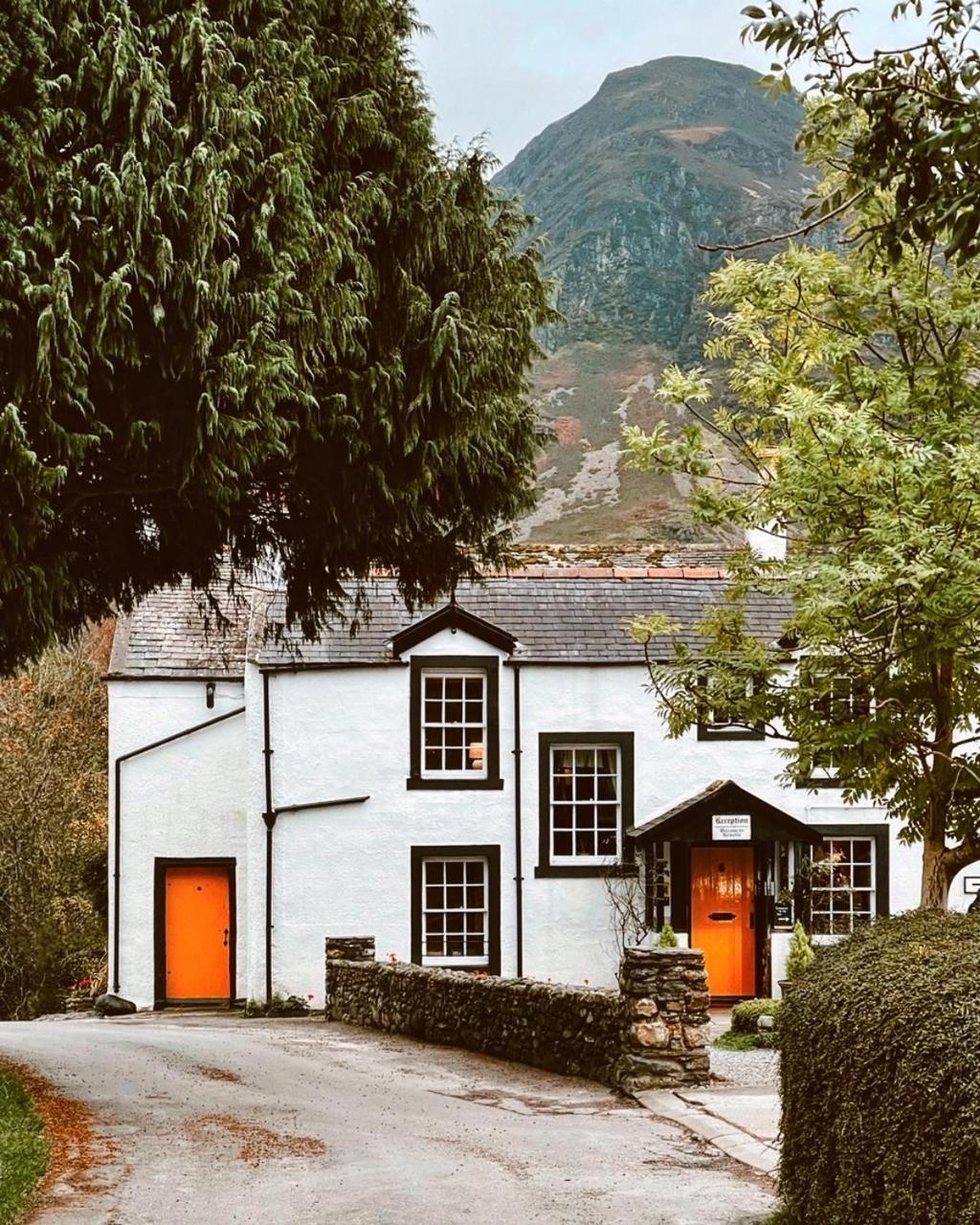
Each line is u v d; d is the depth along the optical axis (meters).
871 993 6.83
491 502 13.38
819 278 12.73
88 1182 9.70
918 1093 5.99
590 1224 8.74
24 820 30.47
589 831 25.25
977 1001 5.91
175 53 10.87
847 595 11.52
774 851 24.67
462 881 25.28
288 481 12.76
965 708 12.81
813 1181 7.48
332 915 24.86
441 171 12.72
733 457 14.20
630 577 26.92
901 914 9.30
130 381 10.91
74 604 12.24
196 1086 14.34
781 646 13.98
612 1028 14.93
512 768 25.23
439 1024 18.73
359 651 25.39
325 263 11.35
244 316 10.91
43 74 10.41
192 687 26.80
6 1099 12.27
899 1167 6.17
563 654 25.41
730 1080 14.85
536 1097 14.23
